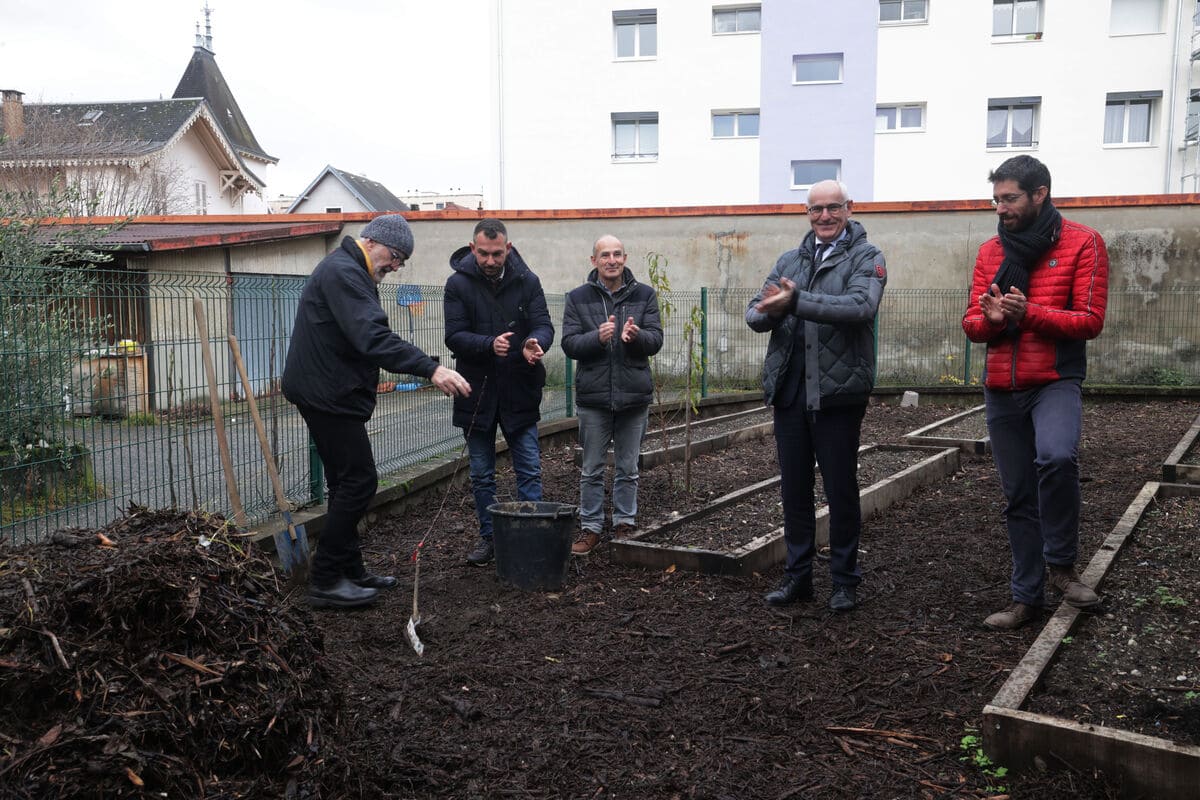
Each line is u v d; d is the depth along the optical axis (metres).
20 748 2.00
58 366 4.18
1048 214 3.81
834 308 3.82
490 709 3.27
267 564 2.80
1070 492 3.83
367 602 4.36
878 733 3.09
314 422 4.26
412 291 7.15
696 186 25.36
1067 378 3.81
